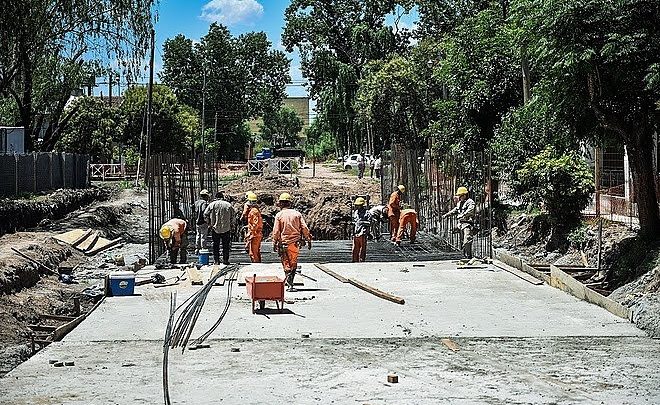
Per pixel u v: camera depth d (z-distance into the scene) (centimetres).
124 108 6706
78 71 3650
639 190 1811
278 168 6006
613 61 1577
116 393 933
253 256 2016
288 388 953
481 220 2220
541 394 924
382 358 1101
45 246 2155
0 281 1583
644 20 1581
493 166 2781
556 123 1878
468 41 3372
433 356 1113
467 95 3312
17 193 3322
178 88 9569
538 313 1418
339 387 956
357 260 2145
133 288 1599
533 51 1706
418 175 2867
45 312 1579
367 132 6562
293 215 1648
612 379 990
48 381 986
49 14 2755
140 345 1186
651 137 1795
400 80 5397
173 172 2506
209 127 9369
